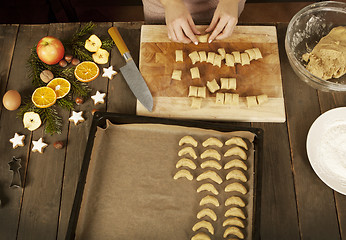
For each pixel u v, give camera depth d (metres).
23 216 1.00
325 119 1.09
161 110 1.15
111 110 1.17
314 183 1.04
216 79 1.20
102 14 2.29
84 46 1.26
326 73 1.16
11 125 1.13
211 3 1.38
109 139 1.07
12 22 2.02
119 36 1.24
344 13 1.23
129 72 1.20
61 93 1.16
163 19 1.45
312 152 1.05
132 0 2.31
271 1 2.38
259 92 1.18
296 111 1.16
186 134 1.09
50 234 0.98
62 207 1.02
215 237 0.95
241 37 1.27
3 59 1.25
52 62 1.19
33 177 1.05
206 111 1.15
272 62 1.23
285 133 1.12
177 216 0.97
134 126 1.09
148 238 0.94
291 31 1.24
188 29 1.19
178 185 1.02
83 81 1.19
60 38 1.29
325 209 1.01
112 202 0.98
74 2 2.29
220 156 1.05
